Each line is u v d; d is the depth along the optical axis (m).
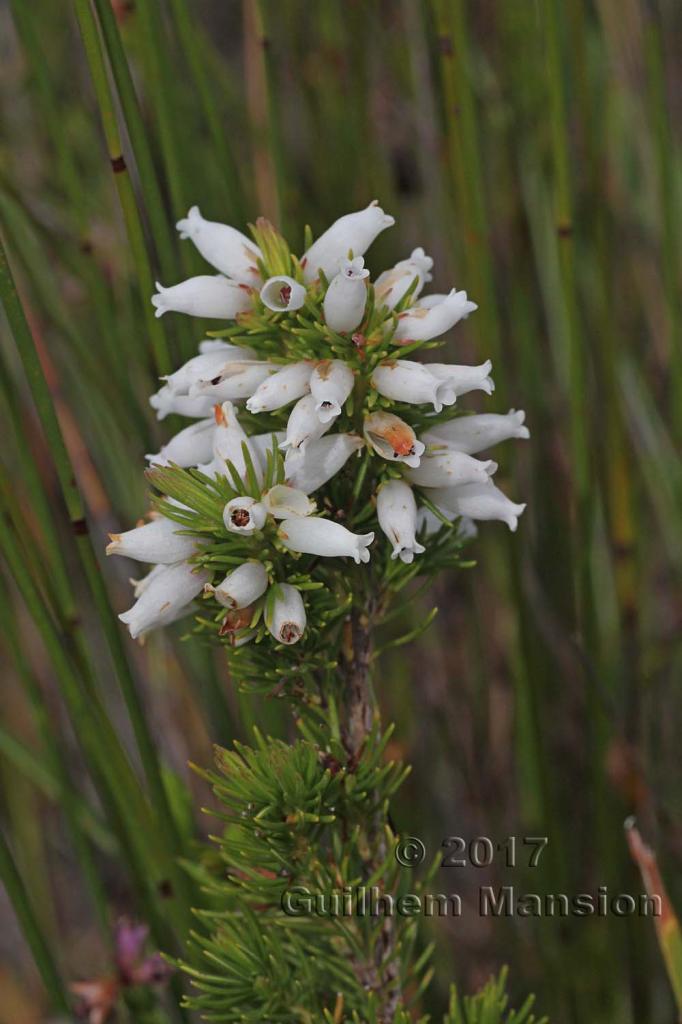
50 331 0.82
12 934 0.93
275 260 0.65
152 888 0.74
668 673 0.89
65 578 0.72
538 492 0.87
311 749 0.65
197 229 0.65
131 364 0.80
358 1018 0.67
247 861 0.66
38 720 0.76
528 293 0.85
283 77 0.93
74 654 0.72
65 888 0.97
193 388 0.64
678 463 0.86
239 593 0.63
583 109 0.78
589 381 0.86
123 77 0.70
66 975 0.90
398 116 0.91
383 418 0.64
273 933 0.67
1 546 0.70
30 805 0.97
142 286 0.71
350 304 0.63
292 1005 0.67
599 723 0.79
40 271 0.79
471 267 0.76
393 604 0.87
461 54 0.74
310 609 0.65
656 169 0.79
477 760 0.86
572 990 0.79
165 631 0.81
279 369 0.64
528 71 0.83
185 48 0.74
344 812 0.66
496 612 0.85
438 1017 0.80
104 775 0.73
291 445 0.63
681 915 0.80
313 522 0.63
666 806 0.82
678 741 0.88
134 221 0.70
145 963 0.72
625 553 0.80
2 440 0.81
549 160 0.83
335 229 0.65
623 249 0.93
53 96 0.76
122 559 0.82
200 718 0.82
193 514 0.64
